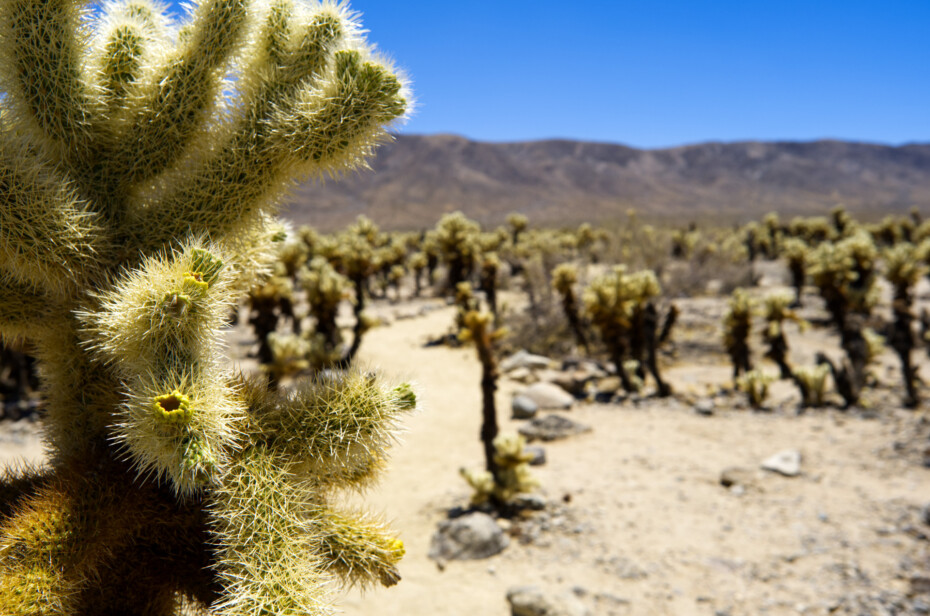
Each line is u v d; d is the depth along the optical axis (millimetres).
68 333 1396
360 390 1345
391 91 1358
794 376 9766
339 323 19078
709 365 13297
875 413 8766
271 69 1445
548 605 4312
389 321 19031
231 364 1407
